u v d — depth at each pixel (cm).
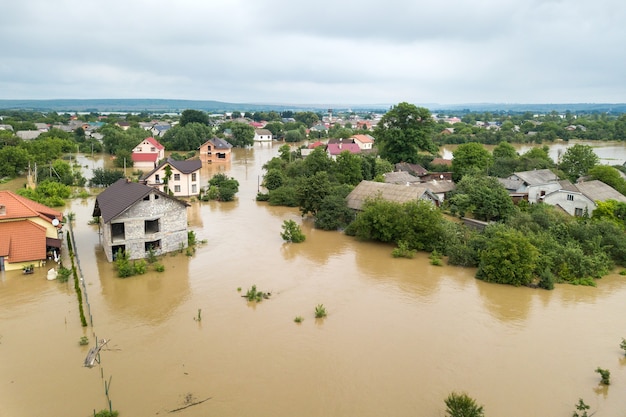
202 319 3222
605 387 2509
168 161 7381
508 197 5953
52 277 3903
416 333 3066
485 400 2373
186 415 2219
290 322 3189
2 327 3070
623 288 3994
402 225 4878
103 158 11856
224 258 4531
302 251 4819
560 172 7881
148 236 4444
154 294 3634
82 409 2261
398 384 2494
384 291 3781
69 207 6625
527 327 3195
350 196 6097
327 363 2683
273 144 17138
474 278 4141
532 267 3988
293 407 2289
